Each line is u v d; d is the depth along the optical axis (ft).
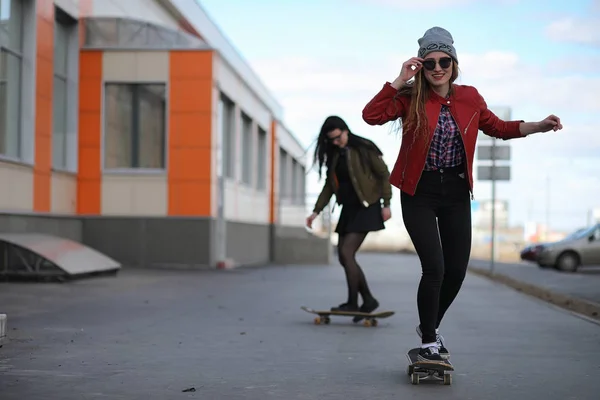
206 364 18.66
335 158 27.71
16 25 53.06
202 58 65.72
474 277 62.90
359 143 27.50
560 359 19.95
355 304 27.50
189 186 65.62
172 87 65.67
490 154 71.97
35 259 46.50
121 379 16.62
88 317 28.19
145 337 23.26
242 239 82.64
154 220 65.57
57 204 59.93
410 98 16.42
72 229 63.00
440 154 16.19
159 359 19.29
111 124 65.72
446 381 16.46
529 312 32.58
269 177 102.47
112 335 23.54
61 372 17.33
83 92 65.00
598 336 24.68
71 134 64.34
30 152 53.83
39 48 54.65
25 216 52.80
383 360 19.53
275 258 96.22
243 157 88.53
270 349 21.26
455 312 32.53
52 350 20.44
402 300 38.68
